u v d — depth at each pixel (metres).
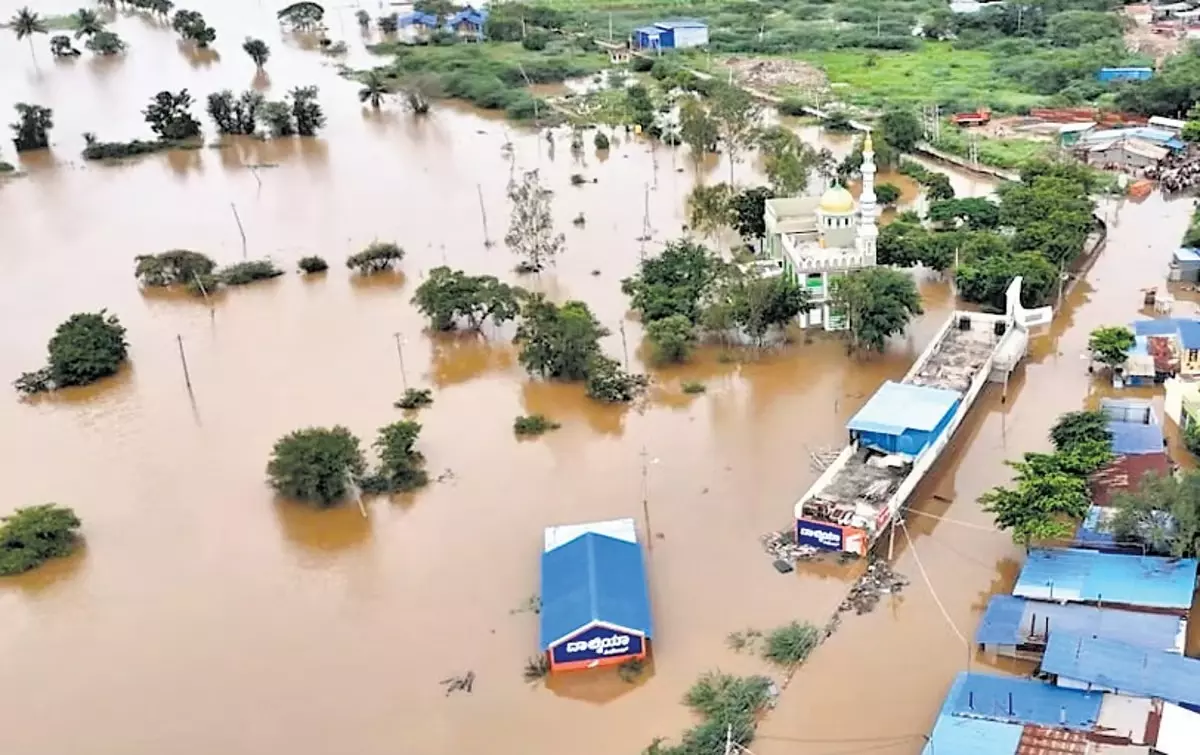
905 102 161.12
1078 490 60.62
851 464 69.44
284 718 53.81
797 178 115.12
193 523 70.94
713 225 112.56
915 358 87.75
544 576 59.59
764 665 55.28
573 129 158.38
